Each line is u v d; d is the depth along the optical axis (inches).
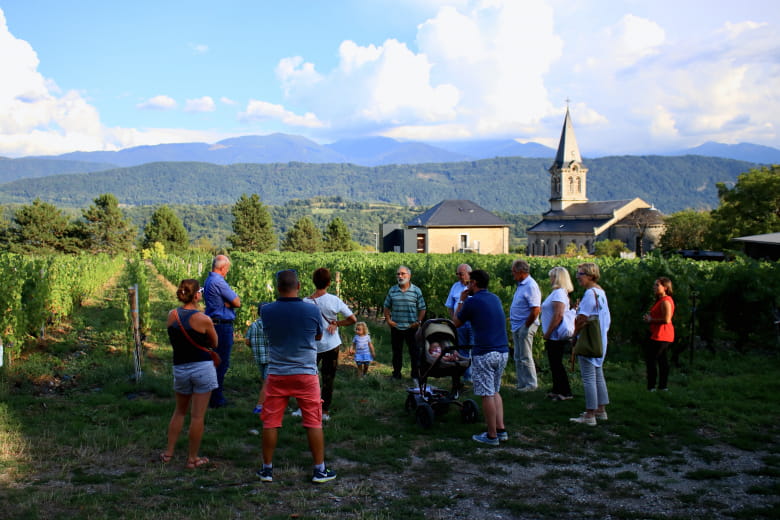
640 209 3624.5
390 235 3558.1
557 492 195.0
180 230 3880.4
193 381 214.5
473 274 252.1
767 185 2086.6
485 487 199.8
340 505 181.2
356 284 836.6
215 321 297.9
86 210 3361.2
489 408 245.9
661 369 341.1
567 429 267.1
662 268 462.3
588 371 273.4
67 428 254.5
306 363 202.5
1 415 266.7
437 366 279.6
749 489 193.9
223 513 167.8
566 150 4303.6
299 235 3863.2
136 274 958.4
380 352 495.5
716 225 2272.4
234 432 256.8
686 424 273.6
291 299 206.7
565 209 4205.2
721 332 518.0
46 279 538.3
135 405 295.1
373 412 300.4
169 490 190.1
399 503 183.2
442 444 246.1
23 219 3129.9
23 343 425.1
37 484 191.2
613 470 217.0
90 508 170.7
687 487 198.7
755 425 271.4
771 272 515.5
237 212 3895.2
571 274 576.4
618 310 474.9
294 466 216.8
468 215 3289.9
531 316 332.8
